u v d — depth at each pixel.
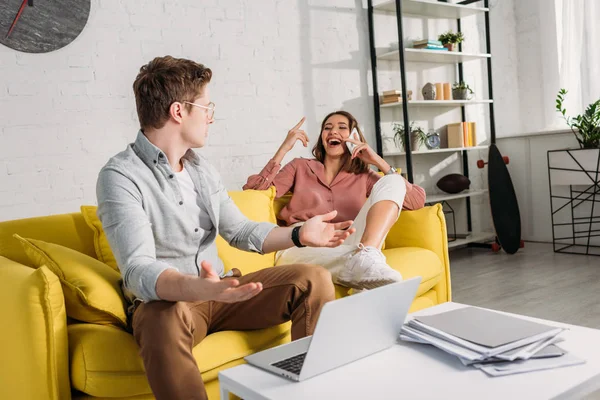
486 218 4.93
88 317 1.53
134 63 3.02
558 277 3.49
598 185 4.05
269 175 2.65
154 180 1.54
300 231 1.53
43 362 1.37
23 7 2.63
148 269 1.29
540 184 4.65
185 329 1.33
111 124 2.96
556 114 4.64
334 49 3.86
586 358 1.14
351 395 1.03
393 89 4.21
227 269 2.07
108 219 1.41
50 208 2.78
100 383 1.40
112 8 2.93
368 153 2.62
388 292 1.21
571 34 4.47
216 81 3.31
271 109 3.55
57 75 2.77
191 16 3.20
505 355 1.12
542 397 0.98
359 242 2.21
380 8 4.03
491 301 3.06
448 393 1.01
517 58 4.97
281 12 3.58
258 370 1.20
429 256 2.36
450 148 4.25
